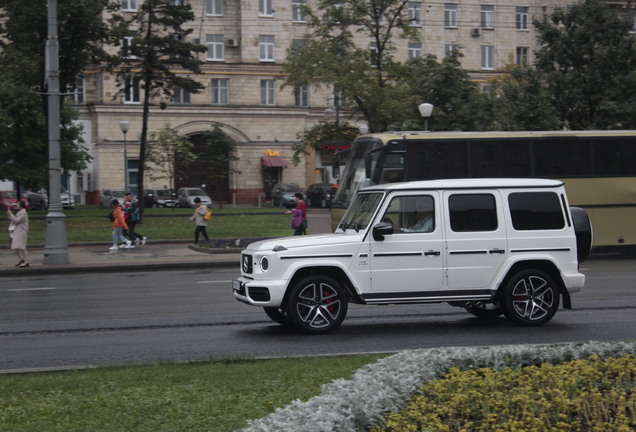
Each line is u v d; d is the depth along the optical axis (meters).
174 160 57.84
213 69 65.88
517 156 24.31
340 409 5.60
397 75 43.38
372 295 11.76
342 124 47.97
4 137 52.56
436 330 12.05
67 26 39.03
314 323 11.74
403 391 6.36
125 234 30.08
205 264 25.06
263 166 67.50
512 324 12.57
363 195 12.73
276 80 67.38
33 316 14.28
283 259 11.55
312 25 45.03
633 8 55.56
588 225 12.76
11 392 7.81
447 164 24.00
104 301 16.36
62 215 24.73
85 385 8.05
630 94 34.12
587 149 24.75
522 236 12.13
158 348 10.79
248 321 13.20
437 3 67.25
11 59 38.03
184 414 6.79
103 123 64.50
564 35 34.69
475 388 6.53
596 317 13.19
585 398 6.08
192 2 65.25
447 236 11.95
